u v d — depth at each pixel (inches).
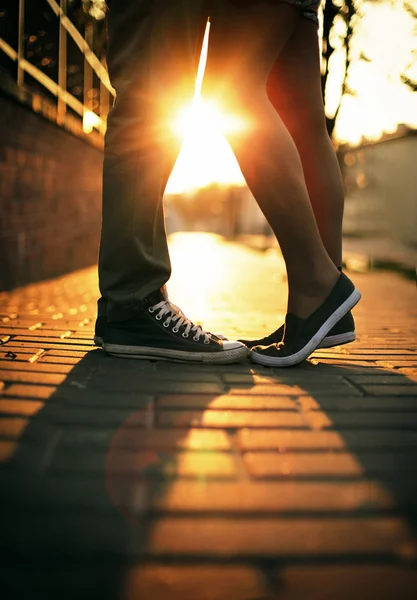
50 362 71.5
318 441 47.4
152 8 69.0
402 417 54.1
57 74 218.7
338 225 85.0
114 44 72.4
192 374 68.2
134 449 44.3
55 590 27.5
